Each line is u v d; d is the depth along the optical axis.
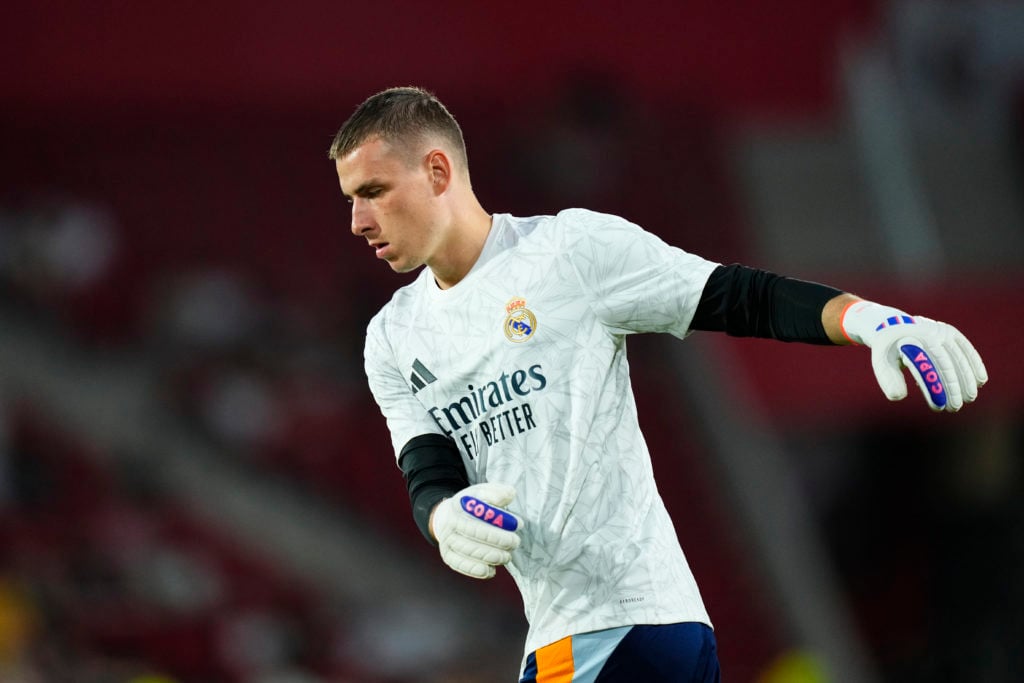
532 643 10.12
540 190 63.84
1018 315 54.22
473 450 10.45
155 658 37.88
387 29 66.94
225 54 64.50
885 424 63.03
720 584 53.75
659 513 10.20
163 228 59.81
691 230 65.25
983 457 62.25
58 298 52.59
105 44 62.72
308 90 65.62
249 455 48.34
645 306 9.89
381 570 46.47
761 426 53.62
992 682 57.66
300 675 40.06
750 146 70.31
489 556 9.02
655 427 58.06
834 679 52.12
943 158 70.81
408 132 10.11
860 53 73.06
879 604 62.16
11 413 45.78
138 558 41.28
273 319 53.94
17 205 57.38
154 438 47.06
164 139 62.22
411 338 10.67
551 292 10.03
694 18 70.88
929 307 54.38
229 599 42.53
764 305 9.53
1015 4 73.38
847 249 67.50
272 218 61.56
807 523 57.88
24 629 35.12
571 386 9.95
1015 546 60.19
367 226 10.20
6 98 61.09
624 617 9.71
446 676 41.50
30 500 42.38
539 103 67.75
